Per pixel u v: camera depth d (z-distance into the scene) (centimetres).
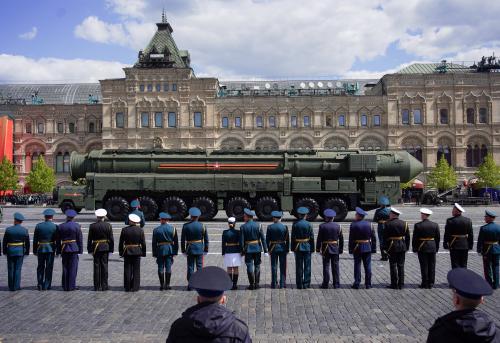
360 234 1338
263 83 8894
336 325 983
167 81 7256
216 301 440
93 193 3328
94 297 1238
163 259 1323
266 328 962
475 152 7144
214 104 7238
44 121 7875
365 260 1342
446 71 7550
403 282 1346
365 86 8794
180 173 3359
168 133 7238
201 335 404
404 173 3347
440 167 6606
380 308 1121
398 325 984
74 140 7850
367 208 3397
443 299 1208
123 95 7288
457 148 7062
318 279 1473
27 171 7888
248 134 7250
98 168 3369
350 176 3362
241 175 3316
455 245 1362
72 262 1317
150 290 1321
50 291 1311
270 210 3269
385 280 1458
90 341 880
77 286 1376
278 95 7294
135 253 1292
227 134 7256
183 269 1639
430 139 7081
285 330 949
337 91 8000
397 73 7175
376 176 3344
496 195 6625
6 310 1106
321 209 3344
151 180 3297
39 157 7281
